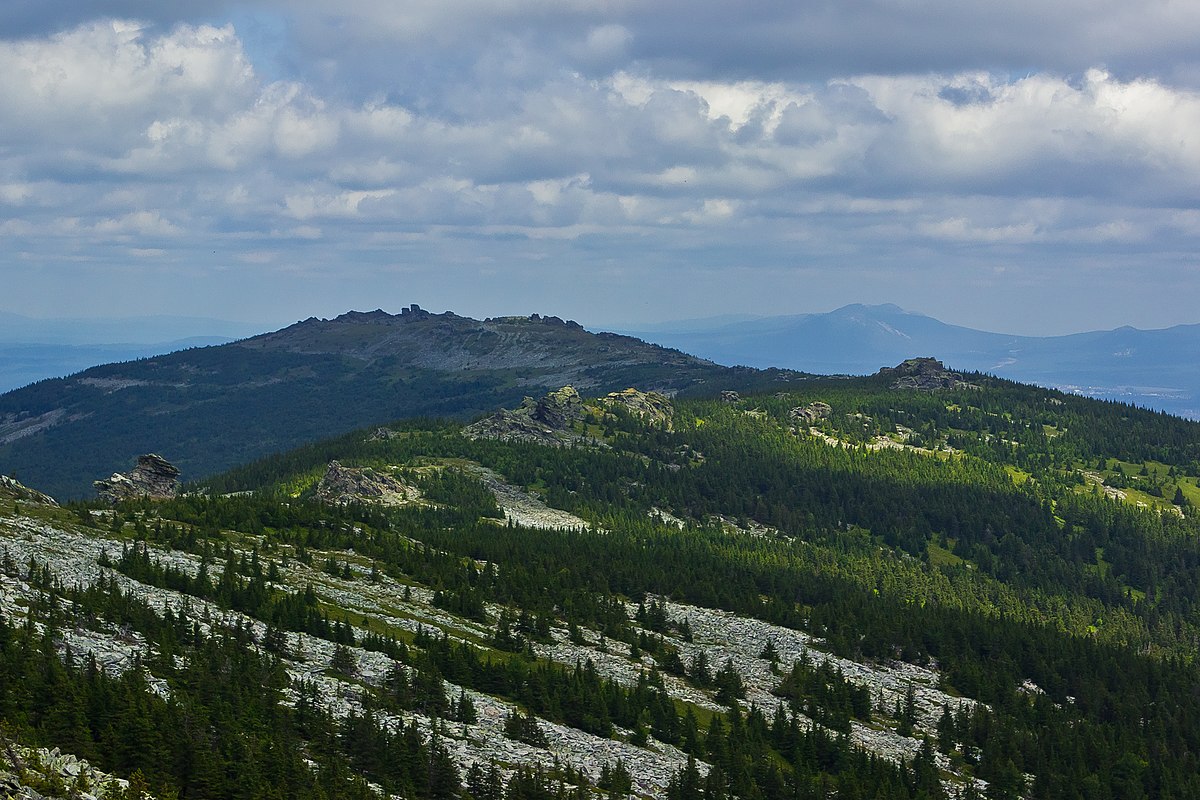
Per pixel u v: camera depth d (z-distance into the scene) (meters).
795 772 186.38
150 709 132.88
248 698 150.00
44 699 129.88
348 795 133.50
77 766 116.25
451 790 146.38
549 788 152.12
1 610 155.25
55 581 178.88
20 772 109.00
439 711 175.00
